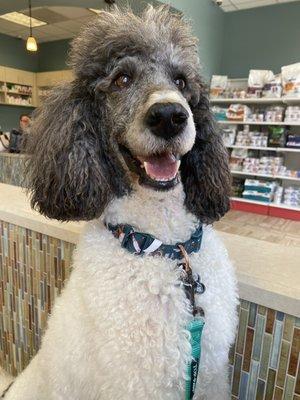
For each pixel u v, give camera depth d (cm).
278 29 508
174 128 67
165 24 83
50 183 76
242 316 84
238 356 87
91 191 75
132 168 75
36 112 90
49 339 86
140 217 74
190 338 70
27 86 781
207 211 84
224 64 555
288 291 75
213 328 74
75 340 75
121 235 74
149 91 72
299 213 462
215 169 85
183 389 71
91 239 78
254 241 104
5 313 145
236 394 89
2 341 151
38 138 82
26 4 432
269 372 82
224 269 79
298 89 441
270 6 506
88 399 75
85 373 74
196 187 83
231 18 534
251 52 532
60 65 765
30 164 82
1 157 273
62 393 79
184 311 70
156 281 70
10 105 765
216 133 88
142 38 77
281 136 465
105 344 69
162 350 68
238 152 498
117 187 76
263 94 470
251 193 491
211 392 80
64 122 77
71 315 77
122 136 75
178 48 80
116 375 68
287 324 77
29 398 90
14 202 138
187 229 77
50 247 117
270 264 87
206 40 489
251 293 80
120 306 69
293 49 504
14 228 129
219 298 76
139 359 67
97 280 72
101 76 78
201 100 87
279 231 414
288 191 474
